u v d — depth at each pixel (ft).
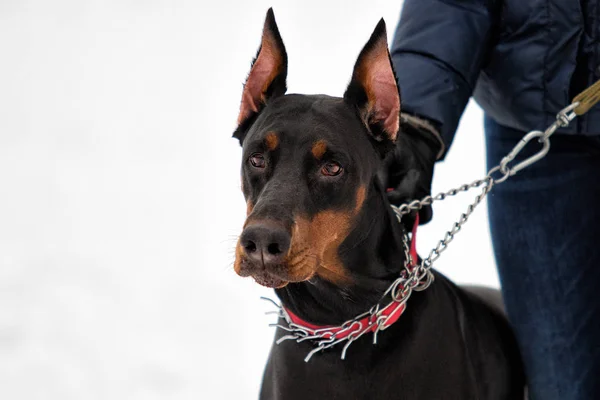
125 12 61.46
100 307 25.29
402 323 12.92
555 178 14.85
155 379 21.90
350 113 12.71
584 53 14.11
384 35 12.59
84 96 48.47
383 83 12.81
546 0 14.03
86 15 61.26
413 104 14.53
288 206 11.74
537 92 14.48
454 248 25.94
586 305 14.85
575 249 14.84
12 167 38.11
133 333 23.93
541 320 15.19
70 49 55.47
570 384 15.02
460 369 13.42
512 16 14.43
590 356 14.88
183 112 45.83
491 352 14.96
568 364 15.01
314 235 12.09
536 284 15.19
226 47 54.95
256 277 11.76
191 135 42.52
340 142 12.28
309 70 43.09
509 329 16.17
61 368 22.26
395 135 12.83
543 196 14.98
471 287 16.89
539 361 15.25
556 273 14.99
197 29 57.52
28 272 27.43
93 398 21.09
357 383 12.92
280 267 11.53
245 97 13.21
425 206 14.16
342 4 55.62
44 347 23.16
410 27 15.12
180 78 50.42
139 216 32.42
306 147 12.16
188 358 22.79
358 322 12.79
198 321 24.53
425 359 13.01
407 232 14.02
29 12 61.87
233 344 23.44
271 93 13.17
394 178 13.98
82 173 37.50
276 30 12.98
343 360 12.90
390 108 12.89
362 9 51.03
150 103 47.16
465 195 28.89
